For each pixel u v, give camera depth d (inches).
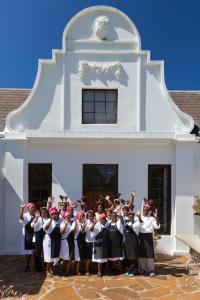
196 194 405.7
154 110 414.6
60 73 414.0
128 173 413.4
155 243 394.3
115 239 320.2
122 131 408.8
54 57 411.2
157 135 402.6
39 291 278.2
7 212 399.2
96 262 343.3
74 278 312.2
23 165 403.2
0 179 400.2
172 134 403.2
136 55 415.5
